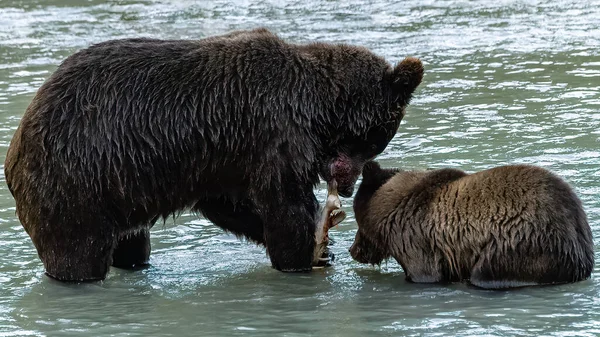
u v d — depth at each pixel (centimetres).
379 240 1228
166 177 1230
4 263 1292
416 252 1195
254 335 1040
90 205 1204
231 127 1228
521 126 1795
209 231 1445
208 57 1241
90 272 1223
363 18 2708
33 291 1195
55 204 1198
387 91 1281
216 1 2914
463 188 1170
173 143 1219
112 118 1204
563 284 1134
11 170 1220
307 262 1269
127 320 1096
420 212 1189
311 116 1244
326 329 1052
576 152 1627
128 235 1278
